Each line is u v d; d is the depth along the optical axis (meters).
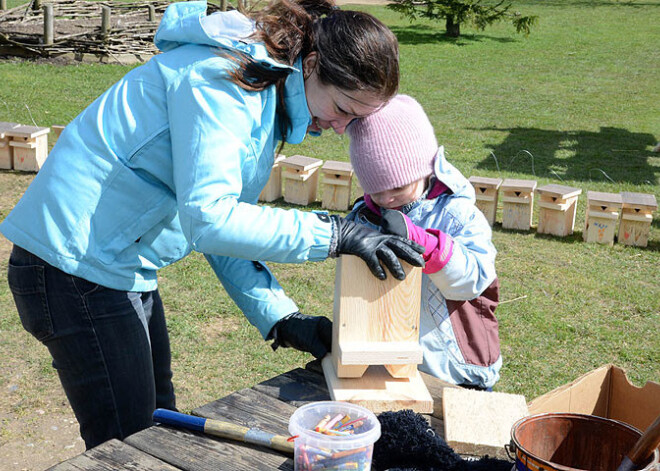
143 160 1.81
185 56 1.75
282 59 1.72
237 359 4.07
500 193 7.25
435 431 1.70
